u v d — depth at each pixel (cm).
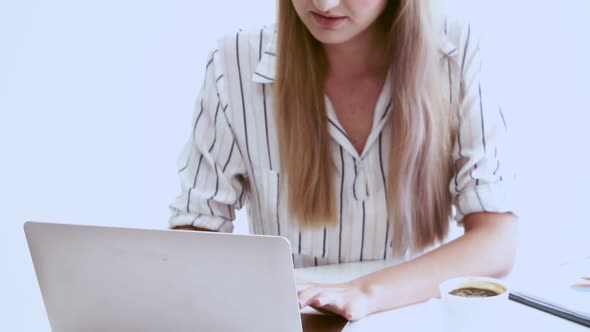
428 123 123
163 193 220
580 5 198
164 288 78
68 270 82
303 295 95
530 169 205
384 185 128
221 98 135
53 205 211
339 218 130
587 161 203
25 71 204
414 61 120
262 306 75
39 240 82
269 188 134
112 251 78
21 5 202
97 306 83
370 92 126
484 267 110
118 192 217
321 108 125
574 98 202
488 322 85
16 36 203
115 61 212
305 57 124
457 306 85
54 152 210
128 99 214
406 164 123
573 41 199
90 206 215
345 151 126
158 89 216
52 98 208
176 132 219
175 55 216
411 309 99
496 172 125
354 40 122
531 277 104
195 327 79
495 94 130
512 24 201
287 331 75
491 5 200
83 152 212
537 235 181
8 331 208
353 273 119
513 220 122
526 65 202
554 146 204
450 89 129
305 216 127
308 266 134
